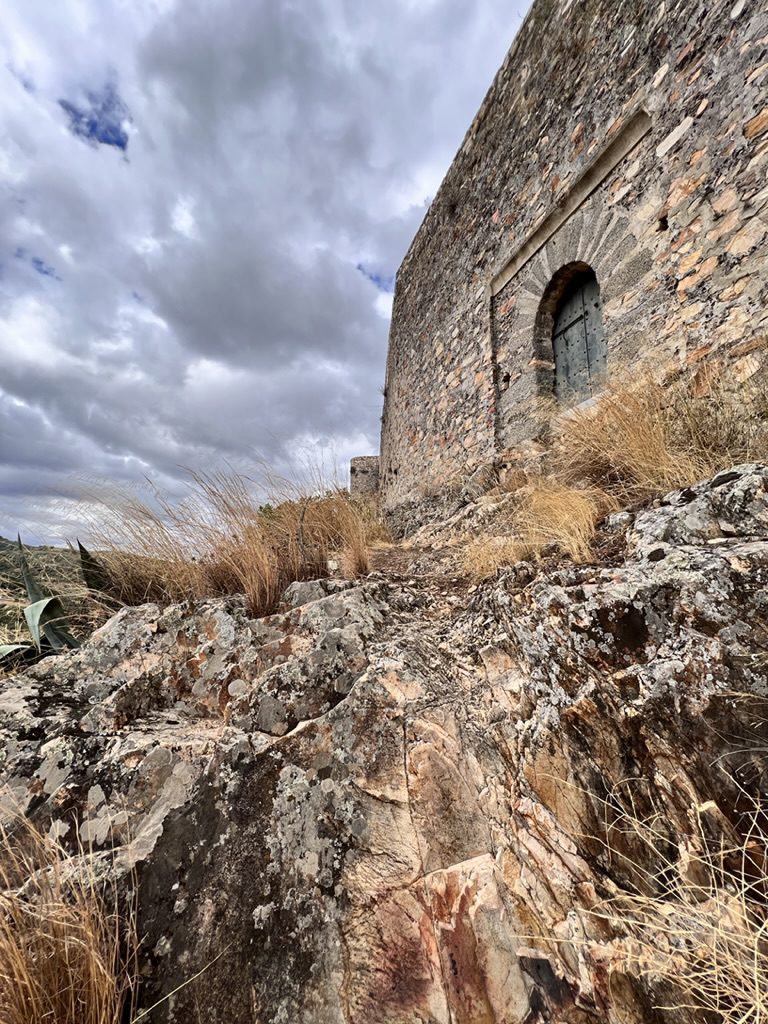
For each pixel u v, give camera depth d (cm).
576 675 142
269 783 147
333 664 178
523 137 538
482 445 584
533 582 177
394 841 134
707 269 316
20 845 128
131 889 125
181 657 195
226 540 260
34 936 103
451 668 179
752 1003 81
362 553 300
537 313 514
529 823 131
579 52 451
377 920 121
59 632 231
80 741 155
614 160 409
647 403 278
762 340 270
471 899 123
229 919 122
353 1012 108
